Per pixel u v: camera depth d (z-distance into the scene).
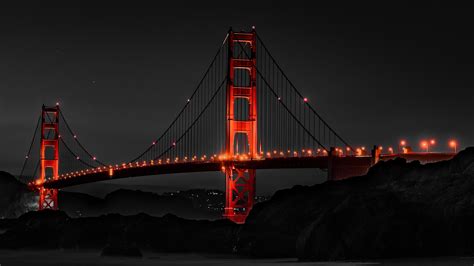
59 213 91.44
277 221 61.88
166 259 65.06
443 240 50.22
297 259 57.03
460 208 50.22
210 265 57.62
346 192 59.75
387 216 51.19
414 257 50.09
